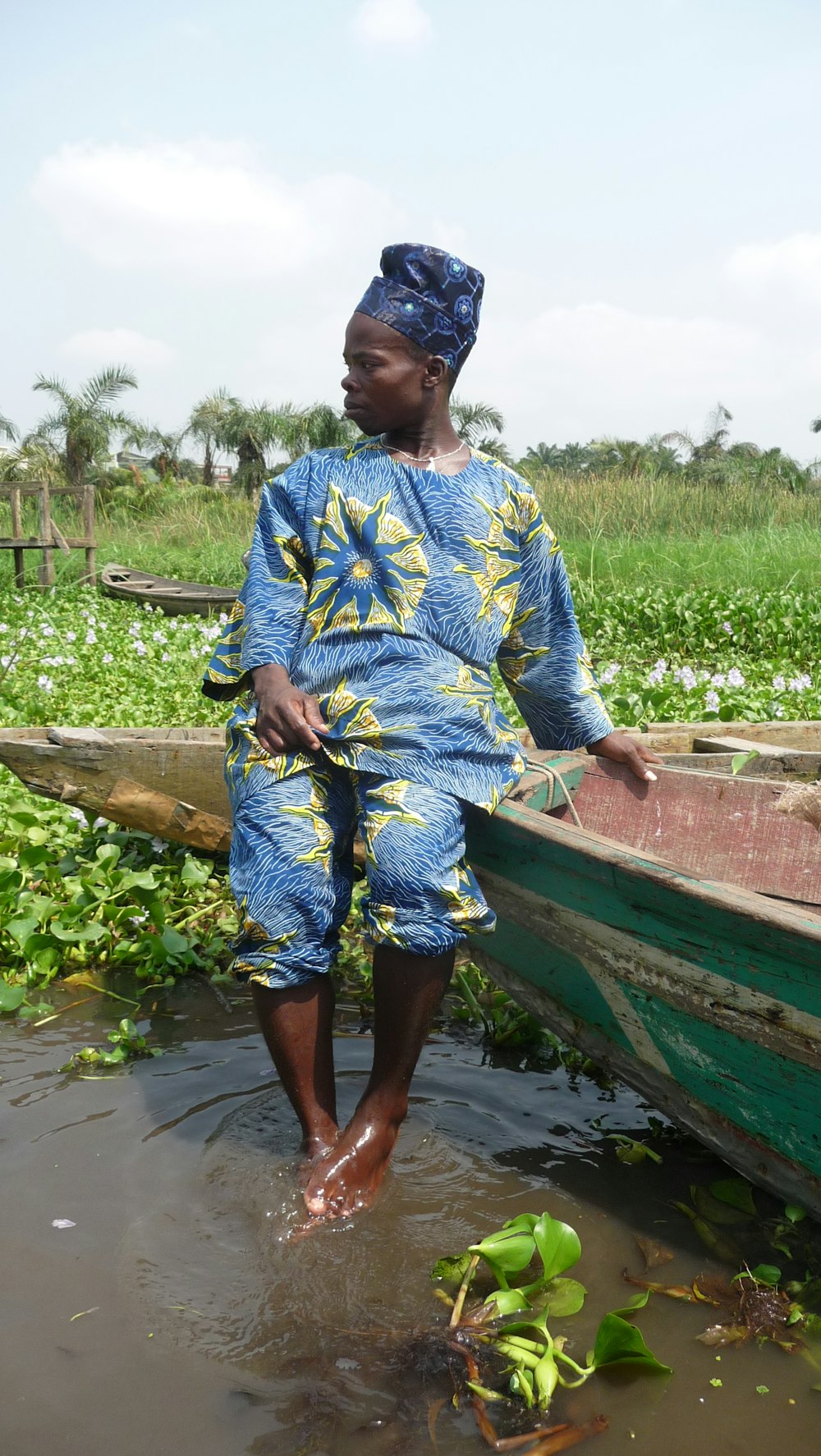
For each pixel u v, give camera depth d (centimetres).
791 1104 199
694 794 307
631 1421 176
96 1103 271
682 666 921
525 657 280
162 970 356
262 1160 242
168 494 3228
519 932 259
